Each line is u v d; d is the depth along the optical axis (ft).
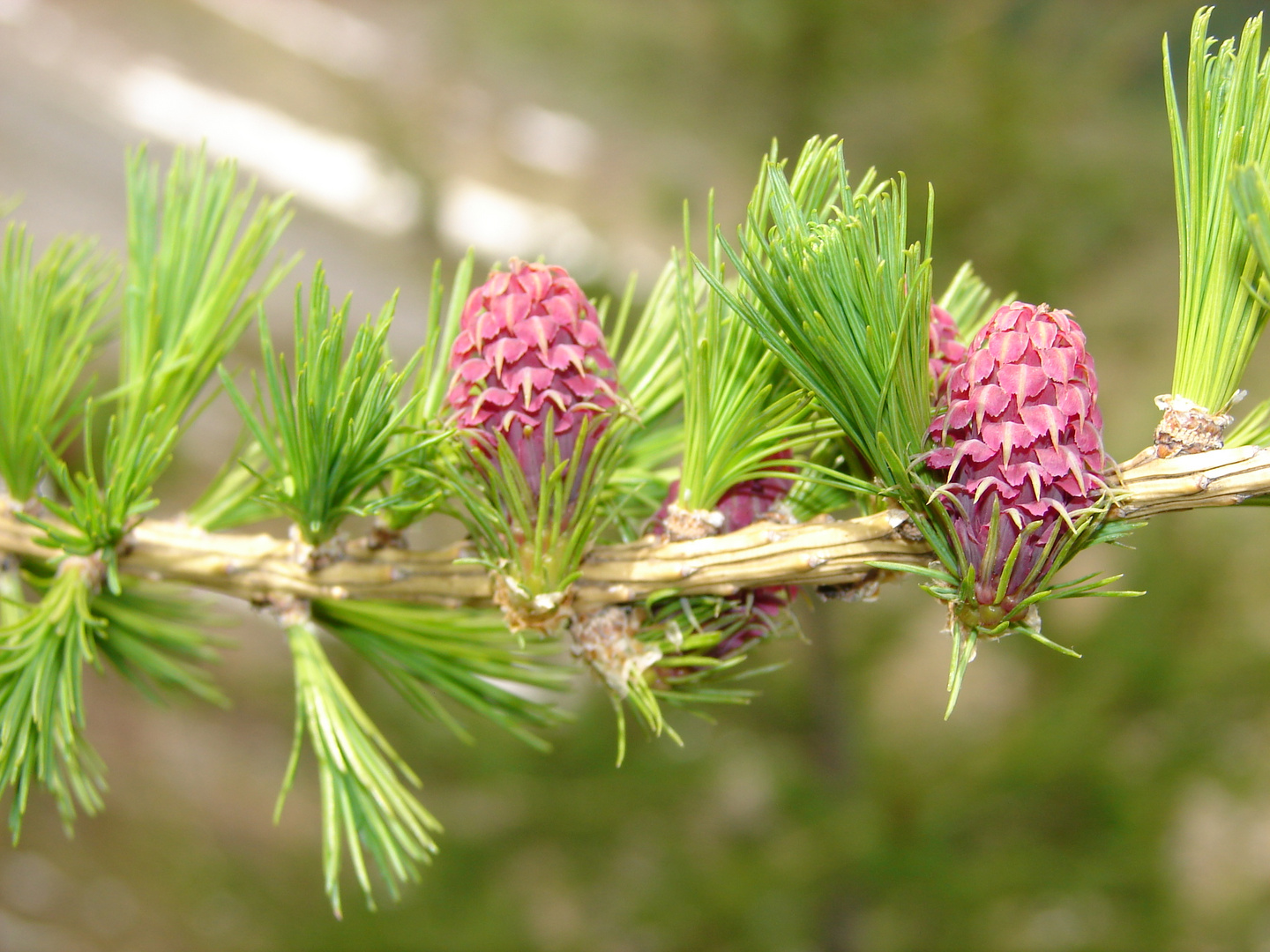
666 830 1.36
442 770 1.36
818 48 1.50
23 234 0.50
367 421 0.44
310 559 0.48
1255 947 1.21
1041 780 1.26
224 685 1.65
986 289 0.49
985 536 0.41
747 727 1.46
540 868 1.38
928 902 1.27
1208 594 1.27
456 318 0.48
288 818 2.04
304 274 2.83
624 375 0.50
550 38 2.33
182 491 1.67
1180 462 0.41
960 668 0.42
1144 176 1.52
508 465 0.43
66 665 0.46
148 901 1.82
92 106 3.45
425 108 3.74
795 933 1.29
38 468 0.49
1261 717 1.24
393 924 1.24
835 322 0.40
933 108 1.48
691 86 1.78
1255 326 0.40
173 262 0.51
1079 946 1.19
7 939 1.78
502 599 0.46
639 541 0.46
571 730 1.39
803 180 0.43
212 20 4.07
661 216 2.18
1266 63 0.40
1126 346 1.63
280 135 3.51
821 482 0.43
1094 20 1.60
